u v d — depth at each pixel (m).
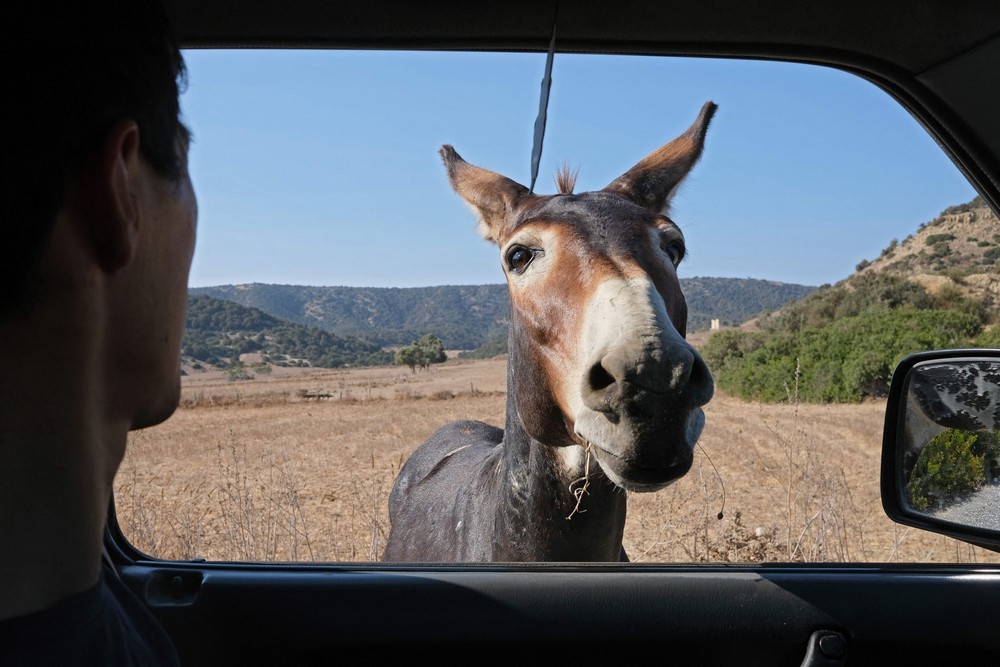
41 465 0.74
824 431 7.74
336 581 1.84
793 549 3.90
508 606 1.81
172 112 0.87
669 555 4.05
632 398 1.71
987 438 1.93
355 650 1.81
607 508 2.33
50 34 0.73
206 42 2.03
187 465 6.70
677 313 2.09
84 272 0.77
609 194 2.31
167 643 1.09
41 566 0.74
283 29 1.97
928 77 1.97
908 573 1.89
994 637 1.79
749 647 1.80
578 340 1.95
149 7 0.85
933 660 1.81
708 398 1.78
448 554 2.96
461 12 1.90
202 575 1.88
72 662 0.75
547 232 2.17
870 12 1.83
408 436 7.05
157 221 0.87
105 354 0.82
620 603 1.81
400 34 2.00
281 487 4.18
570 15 1.92
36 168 0.72
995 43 1.76
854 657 1.81
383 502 5.16
